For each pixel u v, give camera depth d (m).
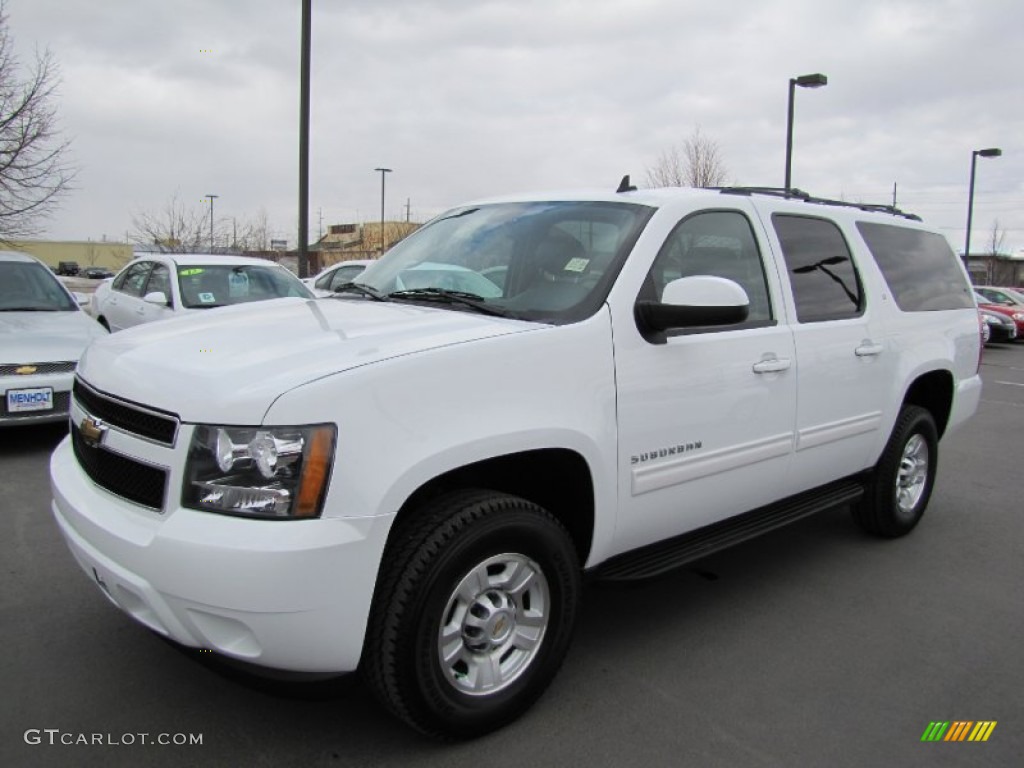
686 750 2.71
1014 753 2.76
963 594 4.16
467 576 2.54
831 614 3.86
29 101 15.57
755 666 3.31
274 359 2.49
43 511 4.91
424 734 2.59
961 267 5.46
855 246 4.38
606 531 2.98
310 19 12.38
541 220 3.58
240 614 2.20
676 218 3.35
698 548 3.41
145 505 2.41
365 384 2.33
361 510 2.27
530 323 2.88
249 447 2.23
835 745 2.77
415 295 3.44
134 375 2.60
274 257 41.38
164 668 3.09
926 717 2.97
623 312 3.01
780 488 3.81
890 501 4.78
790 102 17.92
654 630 3.63
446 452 2.43
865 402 4.27
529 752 2.66
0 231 15.97
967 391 5.25
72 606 3.61
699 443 3.27
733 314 2.91
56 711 2.79
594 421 2.85
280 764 2.54
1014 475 6.92
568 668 3.24
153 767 2.50
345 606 2.28
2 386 6.04
